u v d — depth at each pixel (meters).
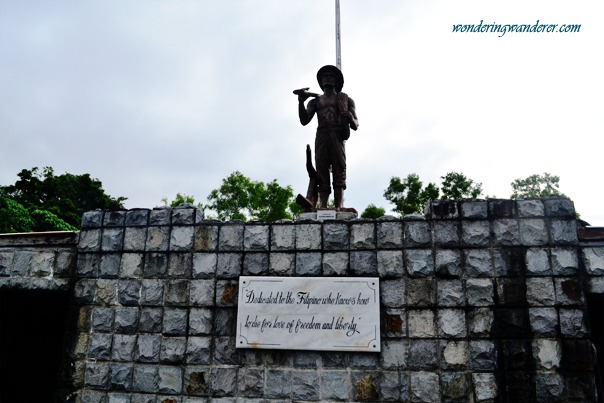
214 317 6.74
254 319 6.57
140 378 6.71
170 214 7.29
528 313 6.12
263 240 6.90
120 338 6.92
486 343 6.09
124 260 7.23
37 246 7.67
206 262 6.97
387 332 6.30
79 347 7.00
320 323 6.42
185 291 6.92
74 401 6.79
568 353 5.93
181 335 6.76
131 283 7.11
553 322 6.05
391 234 6.63
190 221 7.19
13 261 7.58
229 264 6.90
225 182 31.34
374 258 6.59
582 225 6.67
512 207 6.51
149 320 6.90
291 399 6.29
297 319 6.48
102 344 6.94
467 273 6.35
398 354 6.21
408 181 28.44
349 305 6.42
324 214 7.30
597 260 6.24
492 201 6.56
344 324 6.36
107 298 7.12
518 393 5.88
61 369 6.96
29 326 8.38
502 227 6.45
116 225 7.42
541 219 6.41
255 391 6.39
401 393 6.08
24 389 8.15
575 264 6.20
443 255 6.45
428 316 6.27
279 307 6.57
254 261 6.85
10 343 8.33
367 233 6.69
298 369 6.38
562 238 6.31
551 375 5.89
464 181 27.53
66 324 7.14
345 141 8.46
